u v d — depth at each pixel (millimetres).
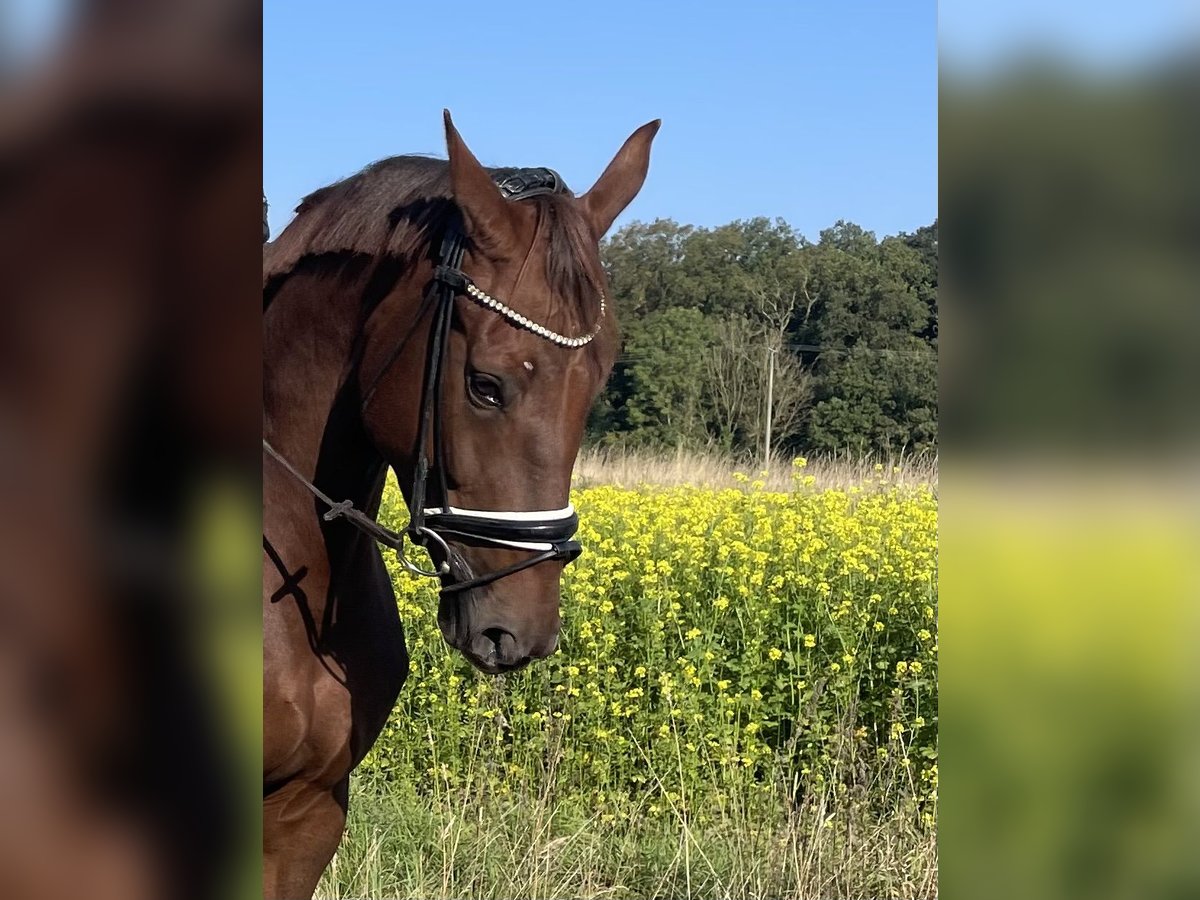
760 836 4551
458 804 4934
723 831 4707
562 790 5211
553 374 2420
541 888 4316
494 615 2436
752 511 7516
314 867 2793
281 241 2756
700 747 5145
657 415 30234
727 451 25984
